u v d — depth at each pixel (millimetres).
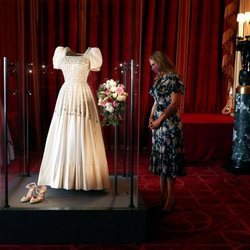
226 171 5309
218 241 3158
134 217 3041
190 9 6398
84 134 3324
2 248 2961
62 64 3369
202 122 5555
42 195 3236
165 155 3586
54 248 2975
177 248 3020
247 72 5121
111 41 4910
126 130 3723
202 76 6586
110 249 2979
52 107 4152
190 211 3809
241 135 5160
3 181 3127
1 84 3168
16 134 3717
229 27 6391
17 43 3705
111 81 3389
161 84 3590
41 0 4465
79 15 4770
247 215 3734
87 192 3434
